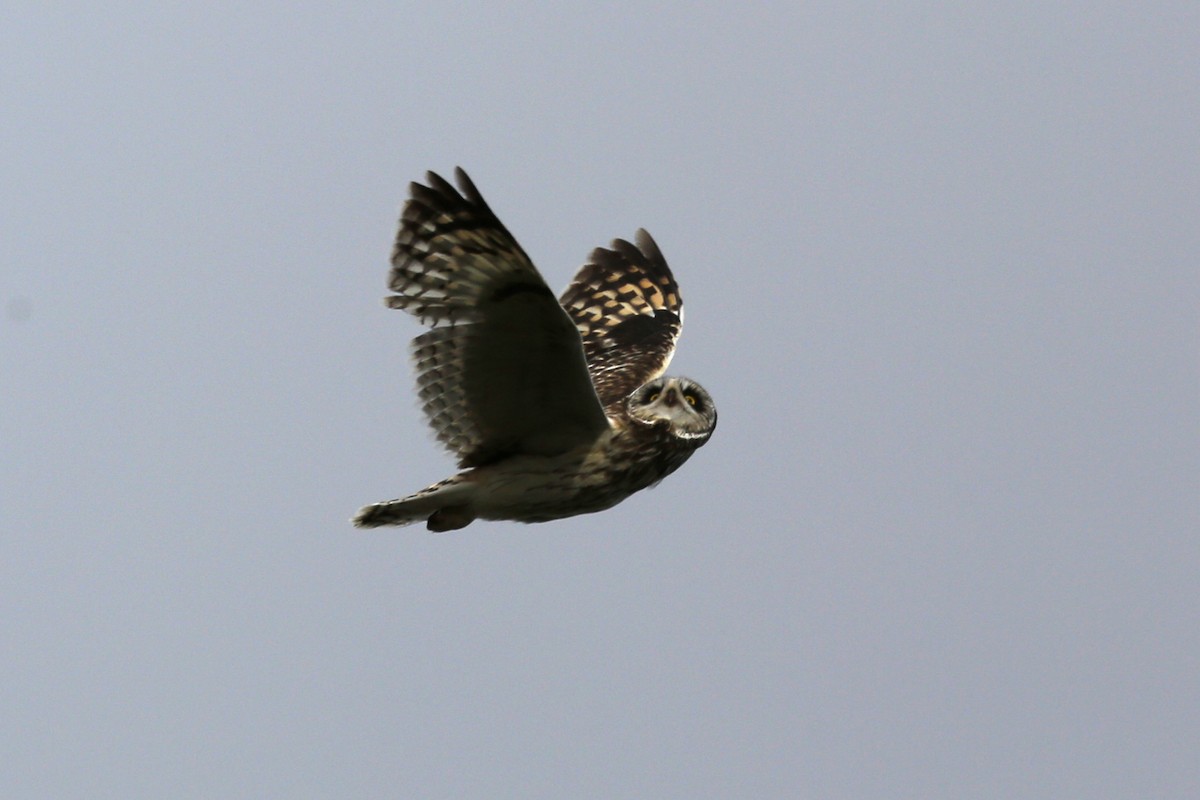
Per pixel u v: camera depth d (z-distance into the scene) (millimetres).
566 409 12734
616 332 16047
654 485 13961
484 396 12555
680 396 13812
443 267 11641
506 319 11828
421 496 13094
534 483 13180
